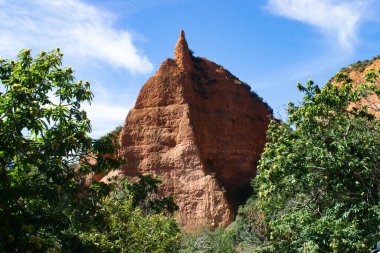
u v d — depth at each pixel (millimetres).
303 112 17234
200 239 37125
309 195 16906
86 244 9547
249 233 33906
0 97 8898
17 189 8414
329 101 16562
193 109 63062
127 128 61625
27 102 8984
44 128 9414
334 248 13391
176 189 55375
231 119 66312
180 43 69188
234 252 35344
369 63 45969
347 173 14898
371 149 15164
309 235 14430
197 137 60312
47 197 8508
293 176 15773
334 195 15359
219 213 51938
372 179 14844
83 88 10844
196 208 53344
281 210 18734
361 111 16969
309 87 17188
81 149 10000
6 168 9500
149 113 61969
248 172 63281
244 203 57219
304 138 16266
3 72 10312
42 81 10273
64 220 9117
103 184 10250
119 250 10812
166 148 59094
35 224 8383
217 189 53656
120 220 16734
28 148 9180
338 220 13977
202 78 69250
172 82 63906
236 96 69625
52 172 9047
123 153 60031
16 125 8609
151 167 58062
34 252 7707
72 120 10477
